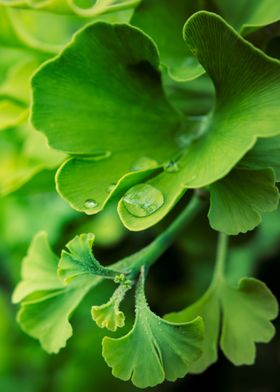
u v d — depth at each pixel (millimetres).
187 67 289
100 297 419
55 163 324
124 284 275
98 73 283
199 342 273
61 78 281
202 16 260
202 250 380
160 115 292
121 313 269
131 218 265
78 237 271
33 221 416
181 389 457
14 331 481
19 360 476
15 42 327
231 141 270
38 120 282
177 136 290
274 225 409
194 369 297
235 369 450
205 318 302
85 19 315
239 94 273
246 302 299
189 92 325
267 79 265
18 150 380
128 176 269
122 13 308
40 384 469
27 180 322
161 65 286
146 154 288
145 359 274
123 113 290
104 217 401
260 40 298
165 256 413
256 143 277
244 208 271
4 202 427
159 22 299
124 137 288
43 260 310
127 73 286
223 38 262
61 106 283
